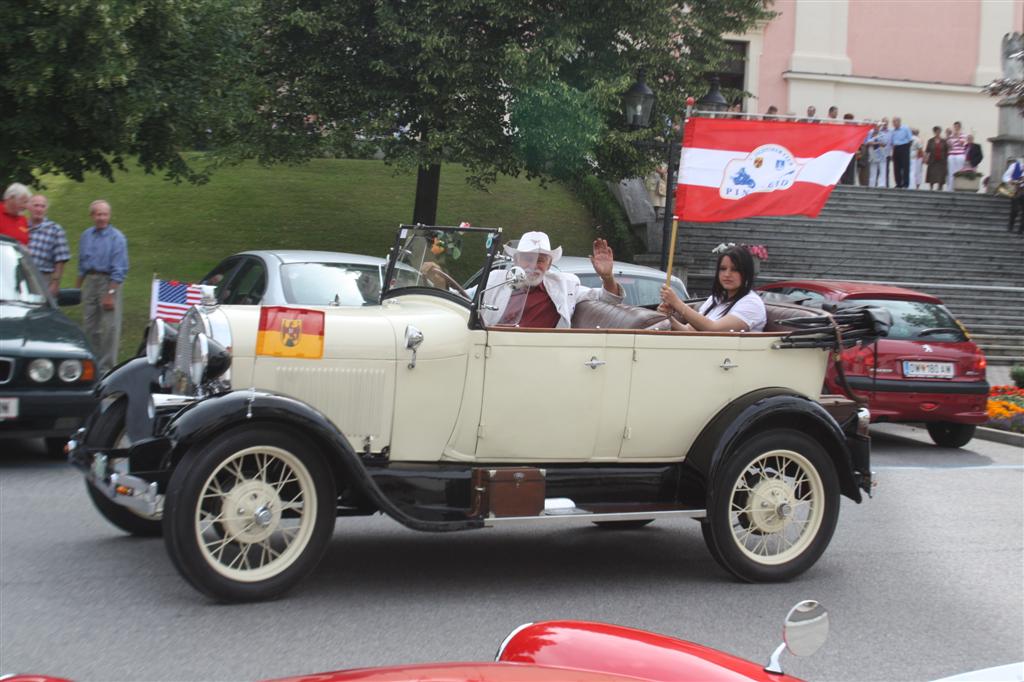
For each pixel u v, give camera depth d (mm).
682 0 19047
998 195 25797
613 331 5945
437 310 5910
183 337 5625
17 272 9531
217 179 24031
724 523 5988
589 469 6074
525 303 6480
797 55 32094
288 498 5496
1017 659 4973
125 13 12031
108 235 11281
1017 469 10250
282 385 5445
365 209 22656
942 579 6320
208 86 14086
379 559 6297
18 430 8266
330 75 17000
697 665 2512
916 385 10750
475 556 6496
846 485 6320
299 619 5078
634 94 17156
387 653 4676
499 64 16625
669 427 6125
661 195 23500
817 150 6547
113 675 4316
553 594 5738
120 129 12875
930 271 22375
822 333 6371
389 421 5629
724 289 6891
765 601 5770
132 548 6258
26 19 11906
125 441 6441
